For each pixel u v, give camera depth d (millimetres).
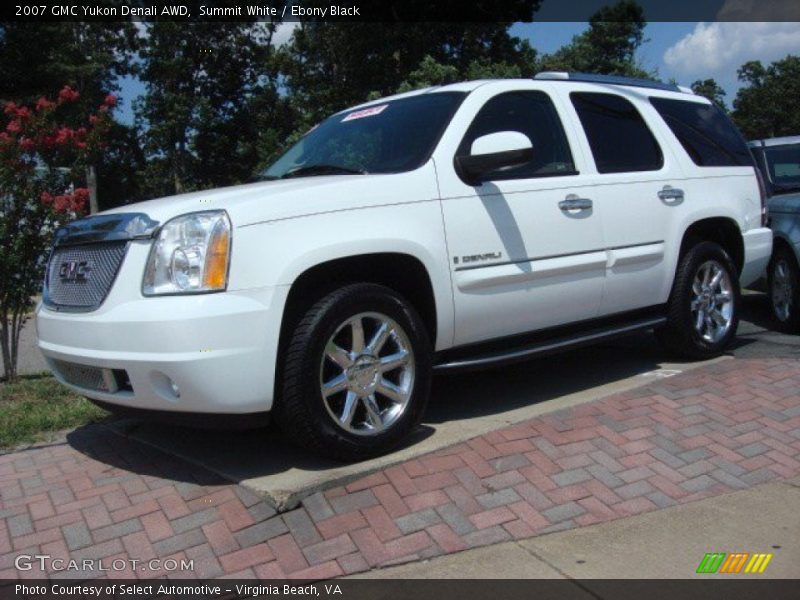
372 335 3914
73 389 4039
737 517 3422
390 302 3902
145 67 33375
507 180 4484
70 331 3764
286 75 26516
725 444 4164
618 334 5074
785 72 67125
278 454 4047
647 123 5559
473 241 4234
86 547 3273
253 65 33625
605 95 5383
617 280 5008
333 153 4785
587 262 4766
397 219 3953
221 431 4473
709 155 5945
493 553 3141
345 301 3705
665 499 3586
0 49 26516
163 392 3502
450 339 4254
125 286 3553
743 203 6031
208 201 3631
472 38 23875
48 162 6766
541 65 25656
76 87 29906
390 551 3152
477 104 4543
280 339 3654
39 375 6707
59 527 3447
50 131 6699
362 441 3789
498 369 5762
